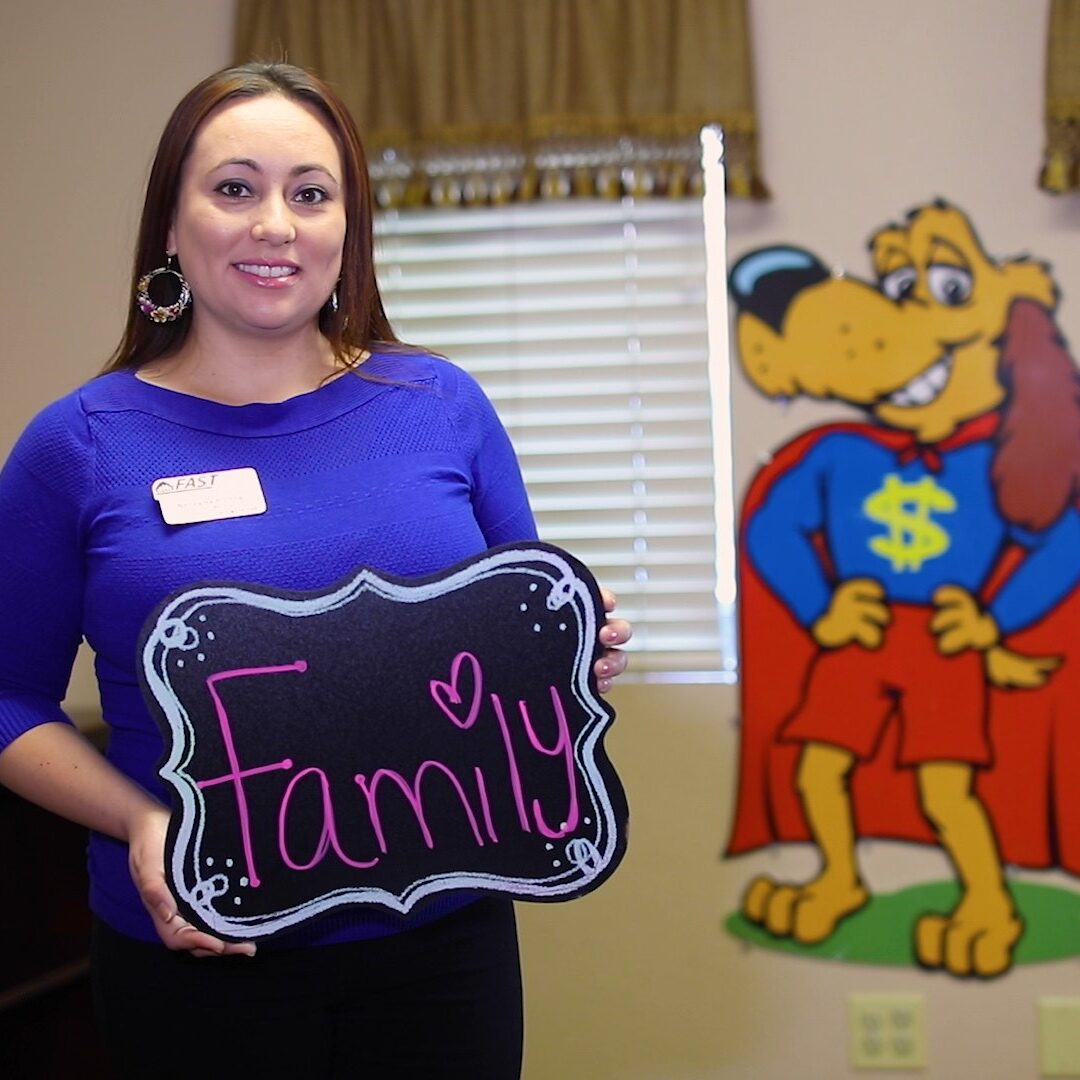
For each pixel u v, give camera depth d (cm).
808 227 238
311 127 126
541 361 247
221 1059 124
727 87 233
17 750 124
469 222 246
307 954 123
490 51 238
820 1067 240
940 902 238
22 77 251
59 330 251
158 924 116
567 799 125
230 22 247
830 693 239
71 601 127
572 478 247
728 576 245
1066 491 234
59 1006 216
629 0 235
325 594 121
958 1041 238
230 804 117
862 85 237
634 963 243
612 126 235
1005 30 235
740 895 241
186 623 117
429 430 132
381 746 122
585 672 126
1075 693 234
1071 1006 235
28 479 125
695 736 242
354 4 238
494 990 129
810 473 239
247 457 126
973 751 236
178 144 127
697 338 244
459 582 125
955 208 236
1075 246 234
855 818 238
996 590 235
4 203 251
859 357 237
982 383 235
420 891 121
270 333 128
